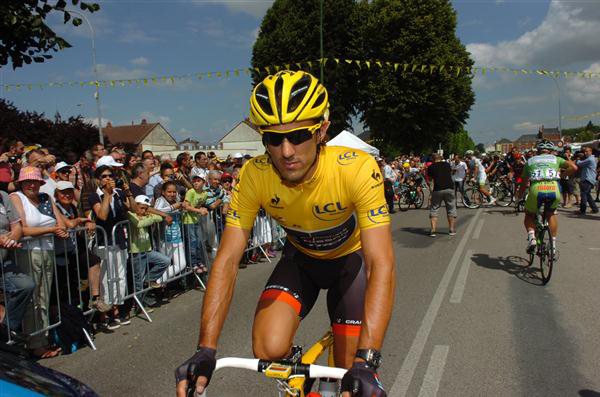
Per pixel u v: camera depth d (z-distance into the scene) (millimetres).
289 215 1911
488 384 3000
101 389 3123
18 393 1416
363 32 24500
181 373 1408
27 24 4988
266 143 1630
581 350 3463
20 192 3760
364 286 2072
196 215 5664
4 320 3605
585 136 71688
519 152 13531
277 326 1830
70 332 3766
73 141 23891
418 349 3572
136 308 4863
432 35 23734
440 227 9969
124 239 4562
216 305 1651
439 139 27219
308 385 1794
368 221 1724
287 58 24969
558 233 8789
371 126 26578
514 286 5246
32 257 3611
